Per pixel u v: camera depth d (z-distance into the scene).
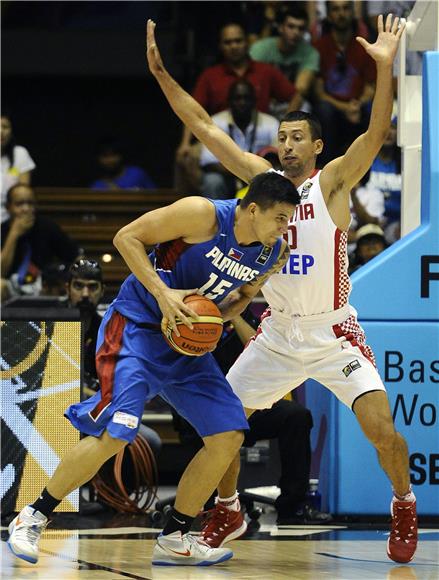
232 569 11.63
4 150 30.19
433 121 16.39
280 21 31.55
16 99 34.88
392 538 12.49
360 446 16.42
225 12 32.91
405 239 16.47
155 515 16.47
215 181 30.41
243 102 29.73
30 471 15.93
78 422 11.48
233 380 13.56
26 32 33.72
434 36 19.28
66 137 35.09
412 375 16.28
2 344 16.02
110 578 10.68
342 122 30.67
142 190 32.25
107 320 11.83
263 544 14.09
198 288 11.70
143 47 33.94
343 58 30.78
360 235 27.12
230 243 11.44
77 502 16.44
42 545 13.78
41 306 23.41
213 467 11.70
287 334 13.12
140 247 11.32
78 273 18.14
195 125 13.86
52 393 16.03
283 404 16.98
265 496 19.12
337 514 16.50
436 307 16.33
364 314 16.25
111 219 32.22
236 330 17.14
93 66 33.97
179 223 11.27
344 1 30.56
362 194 28.89
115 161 33.06
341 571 11.57
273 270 11.92
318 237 12.83
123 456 18.08
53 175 35.12
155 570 11.46
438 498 16.31
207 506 17.03
